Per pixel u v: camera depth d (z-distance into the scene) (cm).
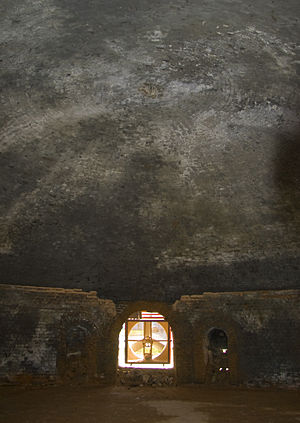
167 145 1105
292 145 1015
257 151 1073
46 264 1344
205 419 856
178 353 1366
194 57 781
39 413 894
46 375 1247
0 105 876
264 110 916
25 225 1248
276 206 1228
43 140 1033
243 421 837
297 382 1232
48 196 1212
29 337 1247
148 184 1240
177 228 1360
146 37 725
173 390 1257
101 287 1440
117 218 1323
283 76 798
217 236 1362
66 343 1323
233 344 1323
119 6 641
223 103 917
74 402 1030
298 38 679
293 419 856
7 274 1289
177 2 631
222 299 1373
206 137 1059
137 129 1042
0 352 1200
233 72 812
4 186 1127
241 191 1219
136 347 1736
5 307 1230
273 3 606
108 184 1227
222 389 1285
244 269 1404
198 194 1257
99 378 1322
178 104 941
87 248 1370
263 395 1170
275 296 1314
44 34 699
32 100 883
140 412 925
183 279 1459
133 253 1411
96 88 877
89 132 1039
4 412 895
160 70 827
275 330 1290
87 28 695
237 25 676
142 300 1452
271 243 1335
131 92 901
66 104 917
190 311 1393
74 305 1332
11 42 708
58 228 1298
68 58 775
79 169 1163
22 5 622
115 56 780
